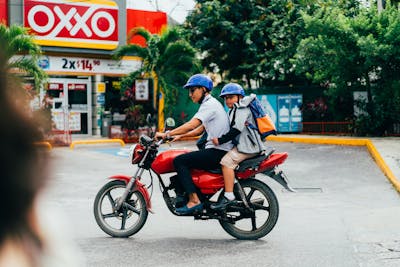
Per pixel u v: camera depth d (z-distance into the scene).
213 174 6.55
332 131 23.86
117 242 6.52
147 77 25.48
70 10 24.38
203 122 6.51
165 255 5.89
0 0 23.22
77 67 24.89
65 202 9.64
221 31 27.28
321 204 9.32
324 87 25.34
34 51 20.73
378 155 14.84
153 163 6.64
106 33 25.25
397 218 7.87
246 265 5.46
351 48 21.00
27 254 0.70
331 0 25.56
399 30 19.59
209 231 7.18
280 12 27.03
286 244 6.35
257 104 6.48
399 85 20.25
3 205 0.69
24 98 0.77
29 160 0.71
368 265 5.42
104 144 23.20
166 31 24.28
